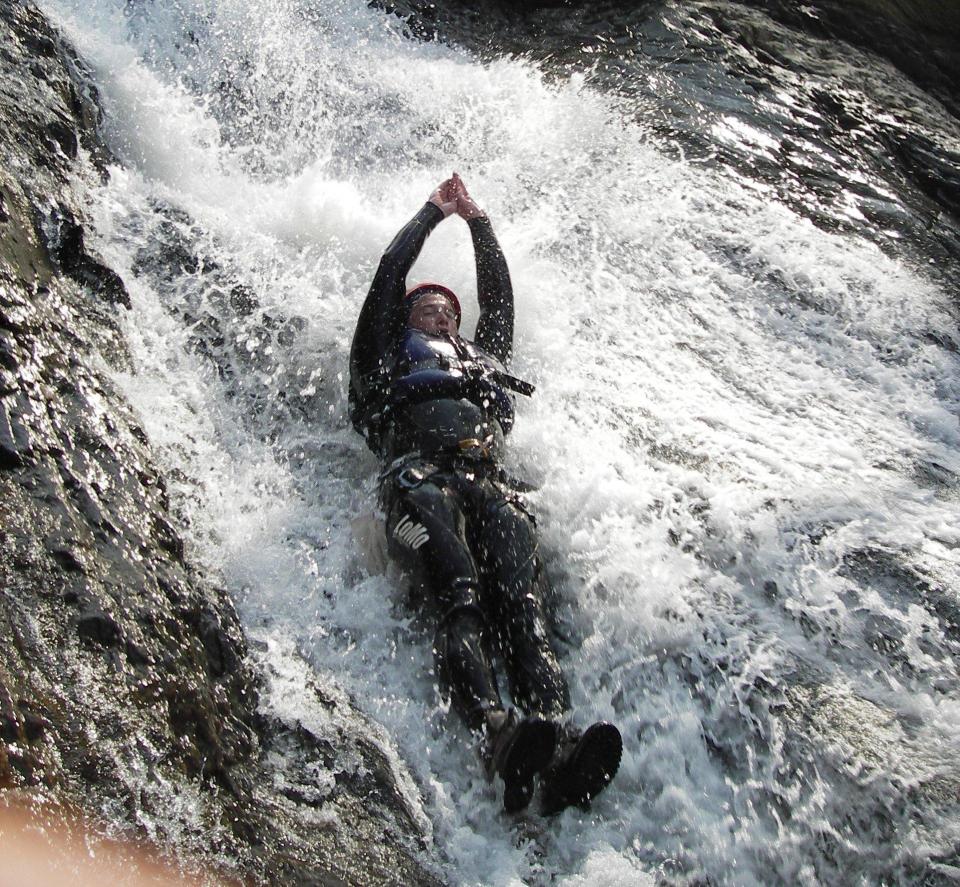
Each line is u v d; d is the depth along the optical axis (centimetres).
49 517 345
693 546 444
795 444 520
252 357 492
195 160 604
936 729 384
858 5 934
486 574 403
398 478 416
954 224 752
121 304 473
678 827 356
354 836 327
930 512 488
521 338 542
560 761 342
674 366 559
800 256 655
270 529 417
